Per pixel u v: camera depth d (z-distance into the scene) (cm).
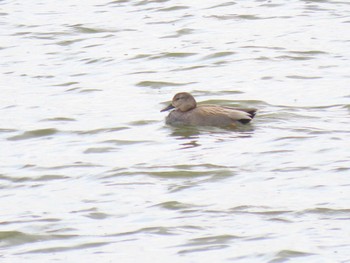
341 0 3206
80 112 2197
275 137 1956
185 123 2066
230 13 3091
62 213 1609
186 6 3198
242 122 2045
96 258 1436
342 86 2328
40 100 2306
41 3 3344
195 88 2369
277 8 3131
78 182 1752
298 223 1527
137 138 1998
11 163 1866
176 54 2683
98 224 1560
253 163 1809
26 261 1434
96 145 1962
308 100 2228
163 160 1848
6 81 2494
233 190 1678
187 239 1486
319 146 1888
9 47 2839
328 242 1452
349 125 2030
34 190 1722
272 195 1647
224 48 2716
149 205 1627
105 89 2391
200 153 1881
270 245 1450
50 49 2808
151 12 3161
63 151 1933
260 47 2712
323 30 2866
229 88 2358
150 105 2238
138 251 1454
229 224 1534
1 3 3350
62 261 1430
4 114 2194
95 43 2844
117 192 1691
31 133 2050
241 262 1402
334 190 1655
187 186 1706
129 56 2689
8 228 1551
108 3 3303
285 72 2475
